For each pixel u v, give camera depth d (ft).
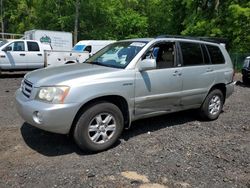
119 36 134.21
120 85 16.49
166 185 13.12
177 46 20.04
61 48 81.15
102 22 131.85
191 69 20.45
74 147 16.79
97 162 15.07
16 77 47.55
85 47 69.62
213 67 22.29
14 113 23.20
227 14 82.12
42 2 131.44
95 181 13.20
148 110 18.33
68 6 128.67
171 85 19.20
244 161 15.87
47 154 15.81
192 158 15.97
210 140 18.83
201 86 21.43
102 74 16.07
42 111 14.61
